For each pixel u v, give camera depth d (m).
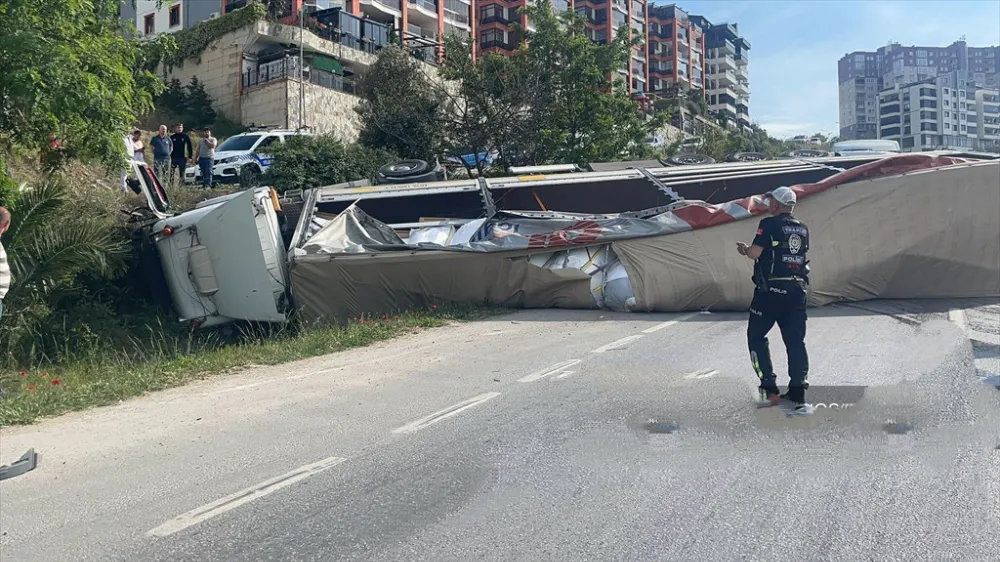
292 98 36.94
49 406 7.38
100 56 10.91
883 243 13.02
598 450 5.64
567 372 8.20
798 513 4.49
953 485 4.84
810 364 8.23
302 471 5.44
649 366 8.37
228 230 12.52
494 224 14.32
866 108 164.00
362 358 9.55
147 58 12.48
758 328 6.93
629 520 4.46
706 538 4.21
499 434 6.11
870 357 8.53
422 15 62.72
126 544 4.38
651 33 101.00
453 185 16.06
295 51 39.50
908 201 13.20
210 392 7.97
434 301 13.01
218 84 39.97
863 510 4.51
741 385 7.36
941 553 3.99
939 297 13.44
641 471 5.20
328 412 6.97
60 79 9.98
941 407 6.48
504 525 4.45
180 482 5.32
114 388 8.01
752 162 18.56
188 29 41.84
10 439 6.46
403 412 6.88
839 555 3.99
